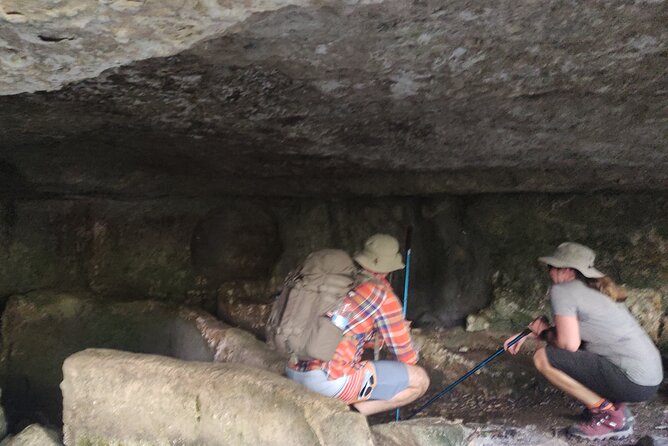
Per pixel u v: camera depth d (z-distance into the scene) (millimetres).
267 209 5562
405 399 3137
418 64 2609
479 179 4809
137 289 5309
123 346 4660
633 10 2152
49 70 2029
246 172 4688
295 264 5457
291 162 4402
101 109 3188
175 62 2562
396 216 5418
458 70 2676
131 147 4082
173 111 3232
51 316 4605
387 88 2902
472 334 5062
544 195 5086
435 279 5352
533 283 5062
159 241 5391
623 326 3045
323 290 2865
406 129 3596
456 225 5293
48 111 3215
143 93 2941
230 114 3289
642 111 3180
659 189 4738
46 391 4508
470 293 5254
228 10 1778
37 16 1712
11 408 4402
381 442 2861
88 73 2076
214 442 2654
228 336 4289
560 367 3184
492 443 3195
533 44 2416
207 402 2672
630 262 4859
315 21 2174
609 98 3018
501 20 2205
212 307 5512
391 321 2977
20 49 1886
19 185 4531
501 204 5160
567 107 3162
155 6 1722
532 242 5102
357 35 2307
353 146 3957
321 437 2391
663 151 3855
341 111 3254
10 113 3248
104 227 5207
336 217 5484
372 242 3062
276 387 2562
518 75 2734
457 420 3443
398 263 3049
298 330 2814
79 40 1852
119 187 4758
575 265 3074
